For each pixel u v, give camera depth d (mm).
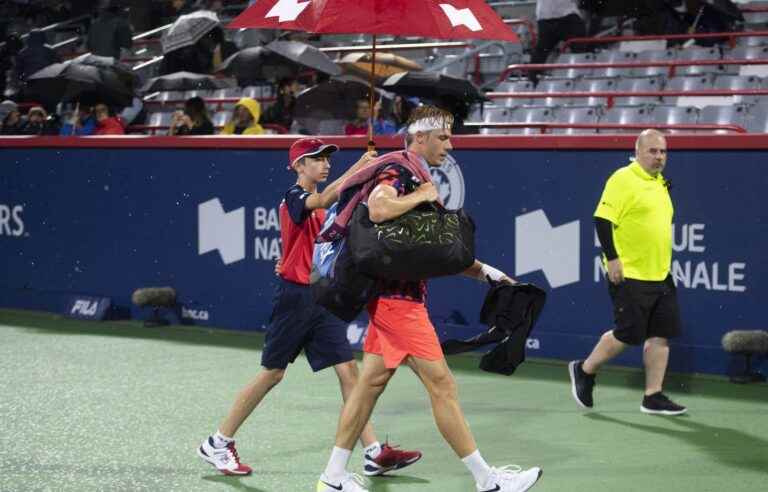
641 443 8773
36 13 30703
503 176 12391
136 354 12922
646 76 18891
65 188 15945
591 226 11898
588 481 7707
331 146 7742
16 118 19047
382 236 6527
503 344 6953
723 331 11227
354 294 6727
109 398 10508
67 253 16000
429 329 6797
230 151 14367
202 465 8164
